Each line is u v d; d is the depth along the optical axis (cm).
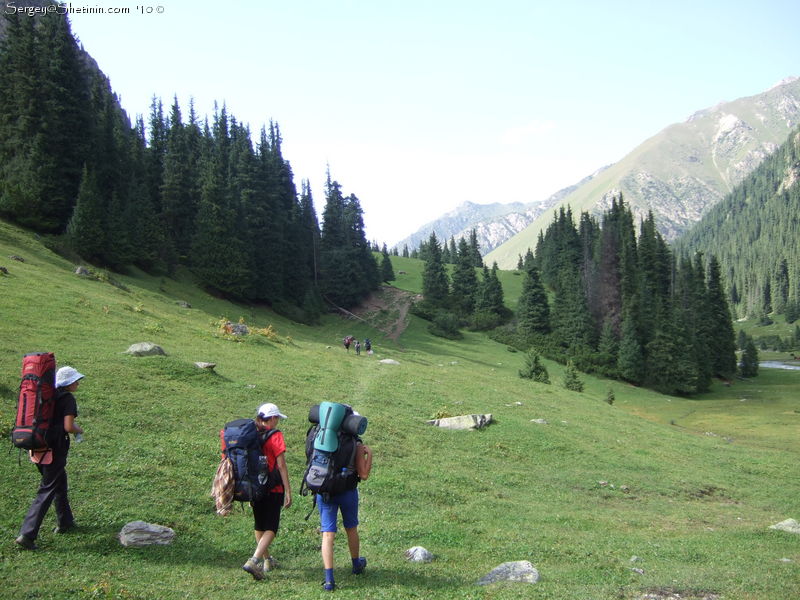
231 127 12812
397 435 2478
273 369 3466
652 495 2245
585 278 12331
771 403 8256
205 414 2131
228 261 8369
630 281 11594
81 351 2631
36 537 941
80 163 7688
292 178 11750
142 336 3391
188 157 10244
